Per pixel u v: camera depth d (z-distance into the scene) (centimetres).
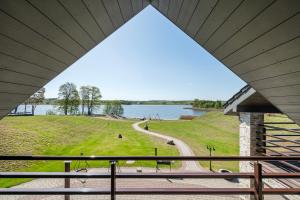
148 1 257
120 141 1953
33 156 248
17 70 193
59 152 1517
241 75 246
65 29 193
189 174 257
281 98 229
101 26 238
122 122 3638
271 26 152
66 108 4634
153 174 256
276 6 133
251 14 155
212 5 176
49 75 247
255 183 249
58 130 2127
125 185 766
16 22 145
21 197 620
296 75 179
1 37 148
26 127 1898
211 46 241
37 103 3497
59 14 167
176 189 255
